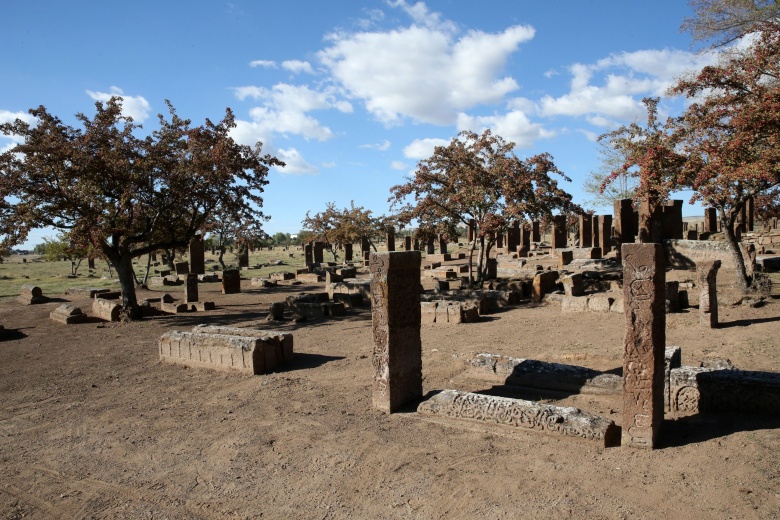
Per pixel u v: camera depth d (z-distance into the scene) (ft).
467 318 52.85
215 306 76.48
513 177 70.54
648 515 16.31
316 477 20.62
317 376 35.53
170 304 75.00
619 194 112.78
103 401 32.48
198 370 39.01
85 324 63.87
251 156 70.18
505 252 132.98
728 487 17.47
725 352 34.35
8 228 56.59
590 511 16.76
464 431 24.11
